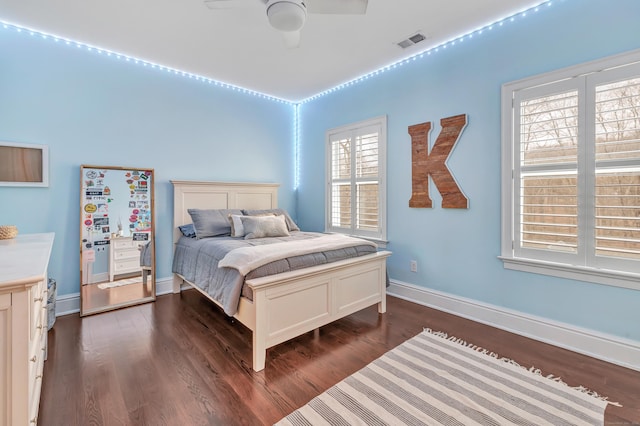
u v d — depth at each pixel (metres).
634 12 1.93
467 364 2.02
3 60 2.55
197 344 2.30
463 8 2.34
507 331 2.51
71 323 2.67
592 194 2.11
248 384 1.81
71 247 2.91
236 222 3.29
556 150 2.26
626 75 1.96
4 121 2.56
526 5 2.33
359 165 3.76
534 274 2.39
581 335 2.16
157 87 3.39
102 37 2.77
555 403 1.63
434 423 1.48
